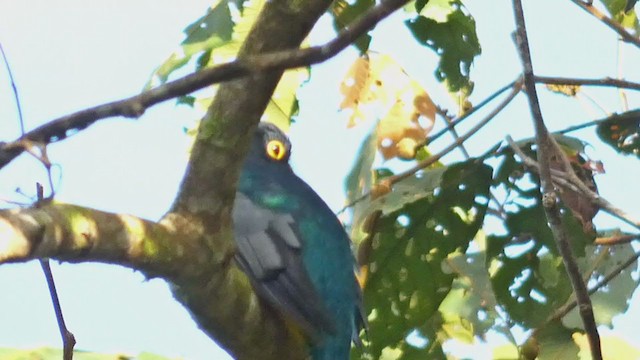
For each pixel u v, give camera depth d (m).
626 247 11.48
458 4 11.64
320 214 11.63
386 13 5.82
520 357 11.74
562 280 11.08
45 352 9.51
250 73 5.72
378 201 10.80
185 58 10.47
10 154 5.74
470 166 10.83
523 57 9.14
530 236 11.05
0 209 6.41
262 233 11.02
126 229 7.07
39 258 6.57
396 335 11.52
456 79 11.87
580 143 10.80
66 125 5.71
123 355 9.76
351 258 11.65
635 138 11.05
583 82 10.52
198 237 7.58
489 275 11.31
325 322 10.30
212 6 10.64
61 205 6.71
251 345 8.91
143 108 5.69
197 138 7.64
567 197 10.34
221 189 7.63
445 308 12.28
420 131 11.70
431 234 11.16
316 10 7.02
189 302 8.17
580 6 11.09
